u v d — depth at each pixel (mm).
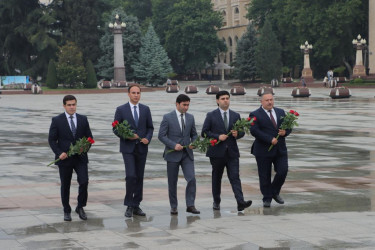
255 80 94562
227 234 8742
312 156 17406
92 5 92625
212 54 111000
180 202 11195
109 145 20703
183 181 13484
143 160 10188
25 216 10070
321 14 85375
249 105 41125
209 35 108250
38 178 14094
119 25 76938
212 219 9750
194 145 10047
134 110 10266
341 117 30594
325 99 47438
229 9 128500
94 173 14766
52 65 76062
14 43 95875
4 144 21344
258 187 12617
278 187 10828
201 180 13594
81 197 9883
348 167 15344
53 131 9859
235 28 125688
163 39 120062
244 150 19000
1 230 9125
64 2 92312
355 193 11828
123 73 77812
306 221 9492
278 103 42625
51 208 10727
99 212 10359
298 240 8336
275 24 100375
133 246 8156
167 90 69000
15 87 79500
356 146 19641
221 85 95438
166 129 10195
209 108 38438
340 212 10125
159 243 8297
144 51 90500
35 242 8414
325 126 26156
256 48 89625
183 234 8789
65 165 9781
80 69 76312
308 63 81062
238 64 94250
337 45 86188
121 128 9898
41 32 90312
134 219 9820
